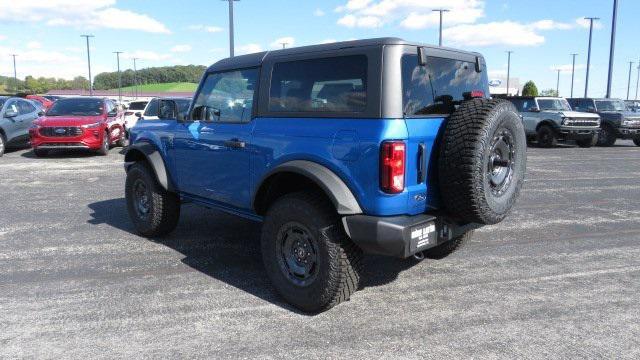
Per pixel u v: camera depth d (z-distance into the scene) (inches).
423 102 148.0
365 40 145.3
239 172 180.7
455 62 164.7
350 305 162.4
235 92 185.9
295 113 160.6
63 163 514.0
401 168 137.9
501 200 151.2
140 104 924.6
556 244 231.9
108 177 423.2
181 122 213.3
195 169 204.7
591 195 355.6
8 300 165.2
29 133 562.6
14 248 222.5
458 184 141.3
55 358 129.1
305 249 156.4
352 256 150.0
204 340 138.3
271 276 164.7
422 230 144.0
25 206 309.9
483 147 138.7
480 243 233.5
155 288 176.1
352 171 142.9
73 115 577.9
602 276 189.3
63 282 181.3
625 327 146.8
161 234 237.5
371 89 140.3
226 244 229.6
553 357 129.6
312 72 156.8
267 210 173.9
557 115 711.7
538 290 175.0
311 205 150.3
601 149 716.7
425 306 161.3
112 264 201.2
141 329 144.9
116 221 272.4
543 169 494.0
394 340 138.4
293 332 143.3
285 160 160.2
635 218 284.5
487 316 153.8
